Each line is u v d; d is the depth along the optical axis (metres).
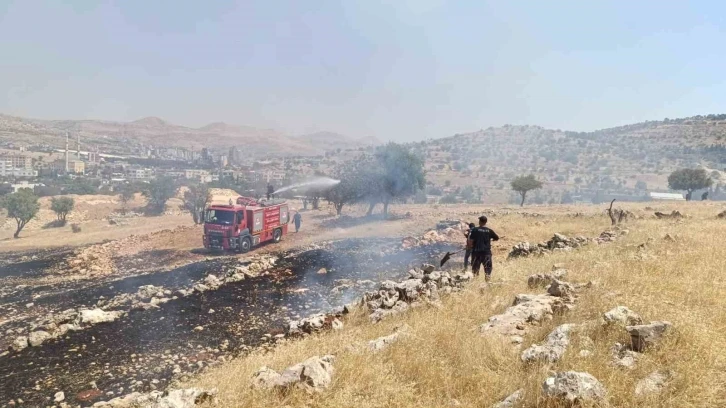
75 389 8.66
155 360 10.03
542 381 4.39
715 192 108.44
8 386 8.88
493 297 9.30
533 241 22.14
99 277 22.91
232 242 25.17
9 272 27.34
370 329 8.52
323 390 4.90
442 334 6.46
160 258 25.86
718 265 9.58
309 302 14.91
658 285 7.86
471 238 12.19
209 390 5.30
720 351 4.82
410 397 4.74
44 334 11.66
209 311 14.00
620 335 5.42
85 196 105.06
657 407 3.86
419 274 12.91
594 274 9.45
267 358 7.66
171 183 104.56
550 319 6.72
